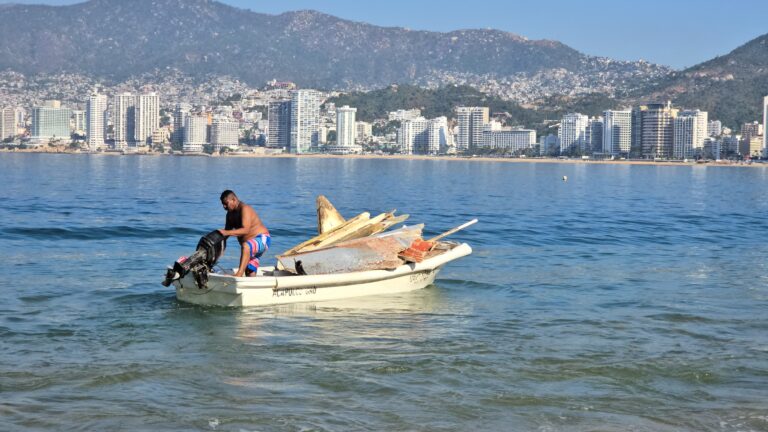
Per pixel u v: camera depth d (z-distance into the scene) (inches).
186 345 507.2
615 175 6309.1
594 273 845.2
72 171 4692.4
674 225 1542.8
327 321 584.1
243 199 2252.7
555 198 2573.8
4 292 677.9
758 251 1076.5
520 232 1320.1
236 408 387.5
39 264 853.2
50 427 359.6
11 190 2449.6
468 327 568.1
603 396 414.3
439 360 473.4
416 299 677.3
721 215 1863.9
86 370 446.3
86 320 575.5
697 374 453.4
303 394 410.0
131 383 424.8
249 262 642.2
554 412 390.0
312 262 661.9
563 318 602.9
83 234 1166.3
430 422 373.4
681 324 583.5
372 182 3754.9
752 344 523.2
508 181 4212.6
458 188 3216.0
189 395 406.3
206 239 608.7
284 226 1379.2
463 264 906.7
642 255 1017.5
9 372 439.8
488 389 422.0
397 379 436.5
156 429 358.9
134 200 2062.0
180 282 637.3
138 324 565.0
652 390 425.4
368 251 687.1
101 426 361.7
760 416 388.2
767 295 710.5
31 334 529.0
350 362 469.1
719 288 749.9
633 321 593.0
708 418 385.1
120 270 819.4
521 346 511.2
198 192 2546.8
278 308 625.6
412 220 1578.5
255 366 459.5
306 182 3668.8
